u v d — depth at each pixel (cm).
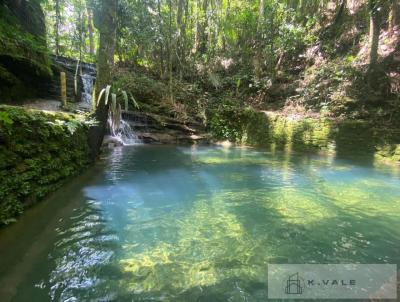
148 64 1420
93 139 580
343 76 981
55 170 413
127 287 216
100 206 382
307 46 1264
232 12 1320
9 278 221
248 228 327
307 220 354
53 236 291
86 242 282
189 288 217
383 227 338
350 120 863
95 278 226
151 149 903
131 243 284
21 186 320
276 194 461
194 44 1538
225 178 560
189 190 472
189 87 1347
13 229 291
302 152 924
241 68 1391
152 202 407
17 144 318
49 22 1462
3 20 544
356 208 400
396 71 923
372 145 795
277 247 284
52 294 206
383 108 866
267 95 1240
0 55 682
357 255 272
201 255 265
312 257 267
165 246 280
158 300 203
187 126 1177
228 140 1159
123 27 1128
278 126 1024
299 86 1153
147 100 1203
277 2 1202
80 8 1341
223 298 207
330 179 565
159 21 1209
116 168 607
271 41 1227
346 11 1242
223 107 1206
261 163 726
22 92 780
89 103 976
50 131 399
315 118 938
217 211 379
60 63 1134
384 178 577
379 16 901
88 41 1650
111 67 603
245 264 252
